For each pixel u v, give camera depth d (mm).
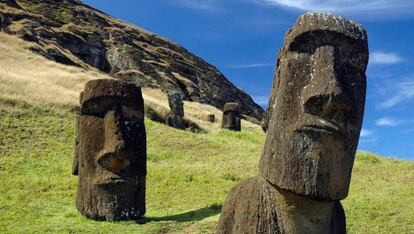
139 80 62188
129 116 15234
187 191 18453
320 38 6926
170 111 38875
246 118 67625
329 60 6762
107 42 74500
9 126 25781
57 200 16969
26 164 21656
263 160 7188
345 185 6812
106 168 14820
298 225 6906
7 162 21438
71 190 18297
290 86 6988
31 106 29422
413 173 20266
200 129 39344
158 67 75188
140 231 13672
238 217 7105
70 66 54750
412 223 13500
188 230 13664
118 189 14773
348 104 6637
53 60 54781
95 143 15102
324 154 6676
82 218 14812
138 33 90688
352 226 13406
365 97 7043
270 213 6953
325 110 6633
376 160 24125
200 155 26250
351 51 6902
